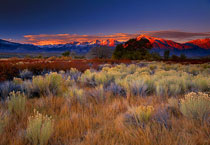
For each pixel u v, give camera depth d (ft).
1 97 11.90
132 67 35.99
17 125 6.92
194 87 15.17
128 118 7.77
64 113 8.63
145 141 5.47
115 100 10.89
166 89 12.94
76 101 10.94
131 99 11.55
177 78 16.96
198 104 7.32
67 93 12.64
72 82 17.80
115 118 8.18
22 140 5.77
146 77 17.03
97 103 10.68
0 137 5.70
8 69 23.09
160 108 8.88
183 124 6.88
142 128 6.49
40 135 5.52
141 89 13.44
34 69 27.61
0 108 8.86
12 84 14.46
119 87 14.07
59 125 6.94
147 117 7.32
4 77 20.15
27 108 8.83
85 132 6.66
